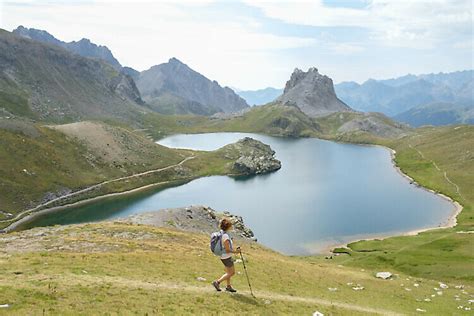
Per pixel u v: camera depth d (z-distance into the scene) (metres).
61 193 189.62
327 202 170.88
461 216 144.62
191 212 92.69
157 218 82.69
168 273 33.84
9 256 34.59
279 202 172.75
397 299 44.38
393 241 109.31
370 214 150.12
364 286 49.69
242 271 40.75
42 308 20.25
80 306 21.34
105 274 30.52
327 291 41.41
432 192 190.00
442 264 72.19
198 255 45.88
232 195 192.50
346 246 112.44
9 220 153.62
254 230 130.75
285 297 31.88
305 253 108.56
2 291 22.22
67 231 54.03
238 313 23.66
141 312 21.50
